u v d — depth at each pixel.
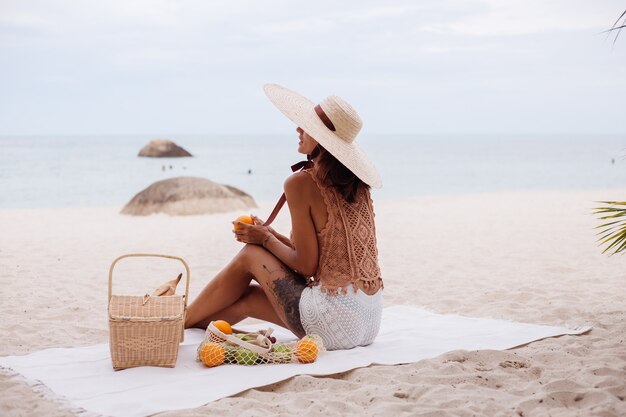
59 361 4.10
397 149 83.88
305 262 4.20
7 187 26.72
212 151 74.00
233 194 16.73
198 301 4.56
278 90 4.65
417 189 27.36
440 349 4.34
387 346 4.41
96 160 44.66
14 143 93.00
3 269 8.18
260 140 140.25
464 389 3.59
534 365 4.01
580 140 169.62
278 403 3.41
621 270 8.12
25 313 5.83
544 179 33.06
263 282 4.34
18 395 3.50
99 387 3.62
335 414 3.24
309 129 4.11
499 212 16.59
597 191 25.36
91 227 13.36
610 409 3.24
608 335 4.79
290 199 4.14
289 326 4.34
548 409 3.31
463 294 6.69
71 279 7.58
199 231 12.66
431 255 9.54
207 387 3.60
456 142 134.50
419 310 5.66
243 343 4.03
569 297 6.31
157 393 3.51
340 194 4.16
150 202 15.90
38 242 10.99
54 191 25.31
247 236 4.36
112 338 3.87
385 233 12.23
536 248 10.25
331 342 4.22
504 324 5.09
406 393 3.51
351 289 4.18
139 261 9.05
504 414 3.23
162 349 3.92
